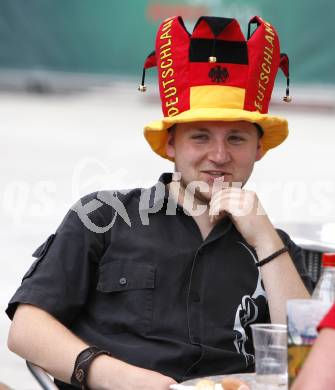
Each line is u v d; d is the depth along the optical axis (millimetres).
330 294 5965
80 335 7293
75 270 7305
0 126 33188
